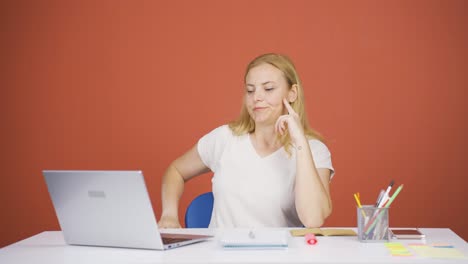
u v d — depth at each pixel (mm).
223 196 2314
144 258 1480
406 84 3893
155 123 4004
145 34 4027
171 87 4004
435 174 3865
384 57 3906
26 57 4055
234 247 1577
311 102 3924
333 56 3924
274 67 2305
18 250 1648
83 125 4031
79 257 1528
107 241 1652
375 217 1683
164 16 4016
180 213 3953
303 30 3949
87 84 4039
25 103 4047
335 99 3918
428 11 3883
